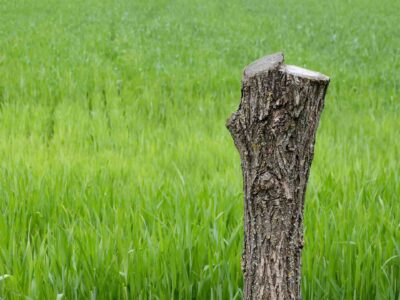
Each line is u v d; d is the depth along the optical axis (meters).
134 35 21.33
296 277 3.56
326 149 8.72
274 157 3.37
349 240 5.25
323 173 7.29
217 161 8.23
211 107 11.58
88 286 4.68
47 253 5.36
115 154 8.50
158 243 5.06
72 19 26.12
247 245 3.57
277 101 3.29
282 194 3.41
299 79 3.28
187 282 4.73
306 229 5.50
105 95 12.52
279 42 20.84
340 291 4.77
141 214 5.89
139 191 6.61
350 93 12.91
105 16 27.77
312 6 35.44
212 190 6.66
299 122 3.33
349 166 7.57
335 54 18.95
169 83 13.64
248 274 3.58
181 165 8.05
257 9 33.25
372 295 4.86
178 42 20.16
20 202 6.14
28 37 19.89
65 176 6.96
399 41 21.83
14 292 4.54
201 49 18.52
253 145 3.39
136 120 10.55
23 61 15.56
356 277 4.75
